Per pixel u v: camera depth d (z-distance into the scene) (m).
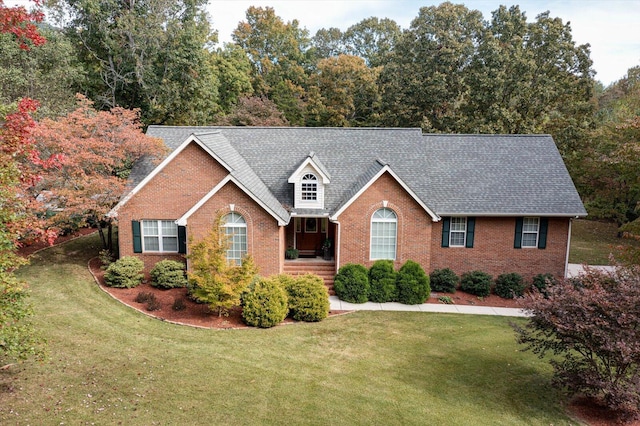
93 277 19.70
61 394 10.33
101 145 19.59
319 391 11.77
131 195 20.12
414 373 13.28
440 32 38.78
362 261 21.09
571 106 37.47
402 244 21.00
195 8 39.09
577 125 36.41
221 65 50.16
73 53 35.41
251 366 12.93
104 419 9.54
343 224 20.81
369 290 20.08
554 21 37.41
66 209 18.78
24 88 27.31
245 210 19.41
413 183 22.66
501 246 22.31
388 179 20.53
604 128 34.28
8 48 26.44
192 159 20.67
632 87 41.84
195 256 16.48
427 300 20.58
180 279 19.34
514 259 22.42
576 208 21.72
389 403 11.42
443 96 38.12
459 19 44.34
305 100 57.06
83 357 12.39
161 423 9.64
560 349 12.06
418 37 42.34
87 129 20.83
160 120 39.66
